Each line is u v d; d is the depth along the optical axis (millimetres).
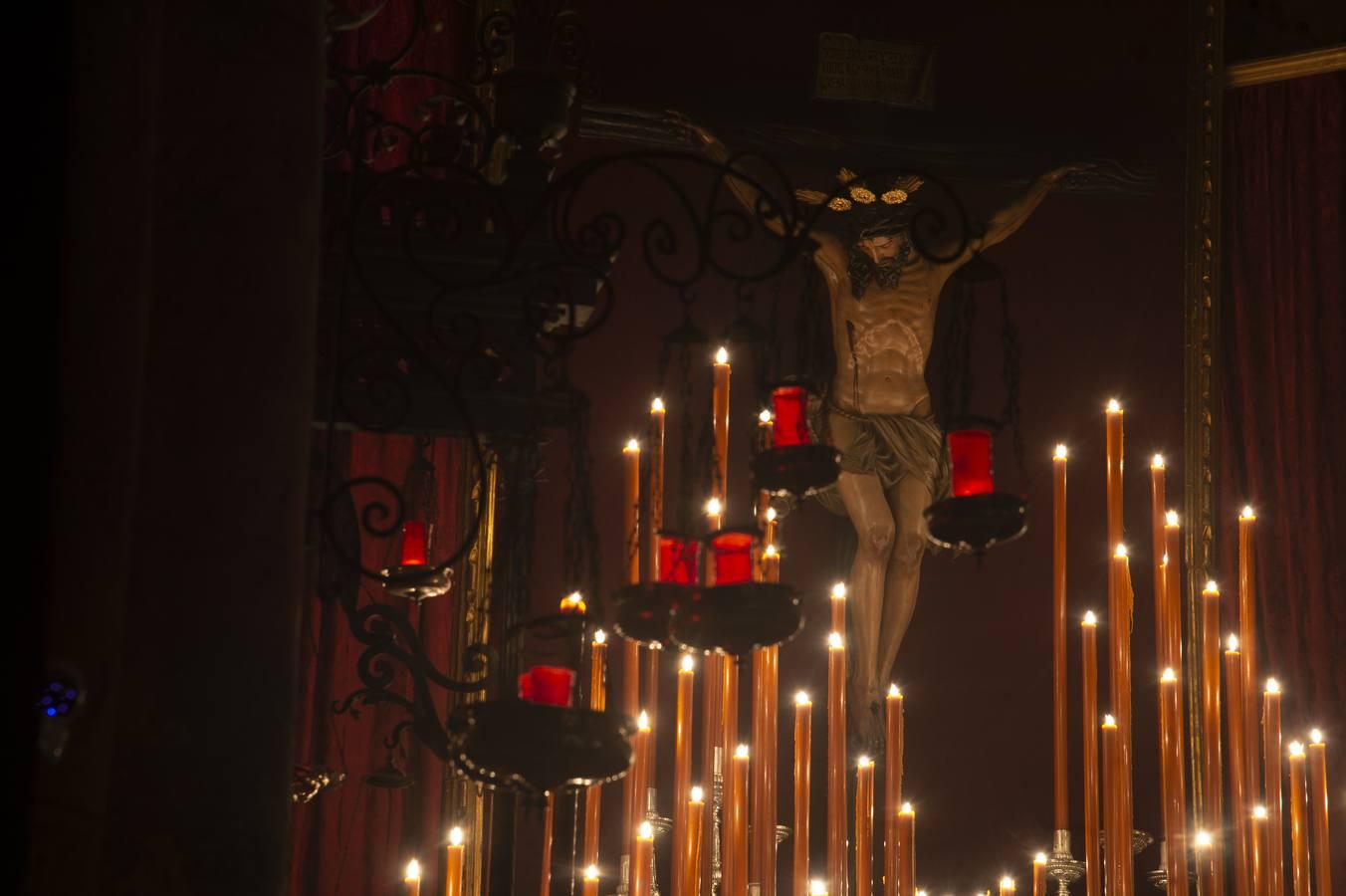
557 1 5648
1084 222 10539
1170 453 10234
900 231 9766
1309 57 10336
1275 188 10375
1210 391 10164
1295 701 9695
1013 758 9867
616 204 10125
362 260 5012
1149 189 10484
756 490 4637
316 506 5656
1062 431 10273
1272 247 10305
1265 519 9992
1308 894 7613
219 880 3416
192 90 3717
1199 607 9930
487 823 8500
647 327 10023
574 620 4363
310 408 3805
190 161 3689
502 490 5836
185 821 3408
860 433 9484
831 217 9883
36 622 2631
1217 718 7891
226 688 3502
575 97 5648
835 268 9805
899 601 9461
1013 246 10422
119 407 3146
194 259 3646
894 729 7668
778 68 10430
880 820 9359
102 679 3061
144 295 3254
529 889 8820
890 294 9719
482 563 8570
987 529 4297
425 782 8391
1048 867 7988
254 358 3672
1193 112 10461
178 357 3596
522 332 4836
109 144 3197
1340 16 10391
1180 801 7629
